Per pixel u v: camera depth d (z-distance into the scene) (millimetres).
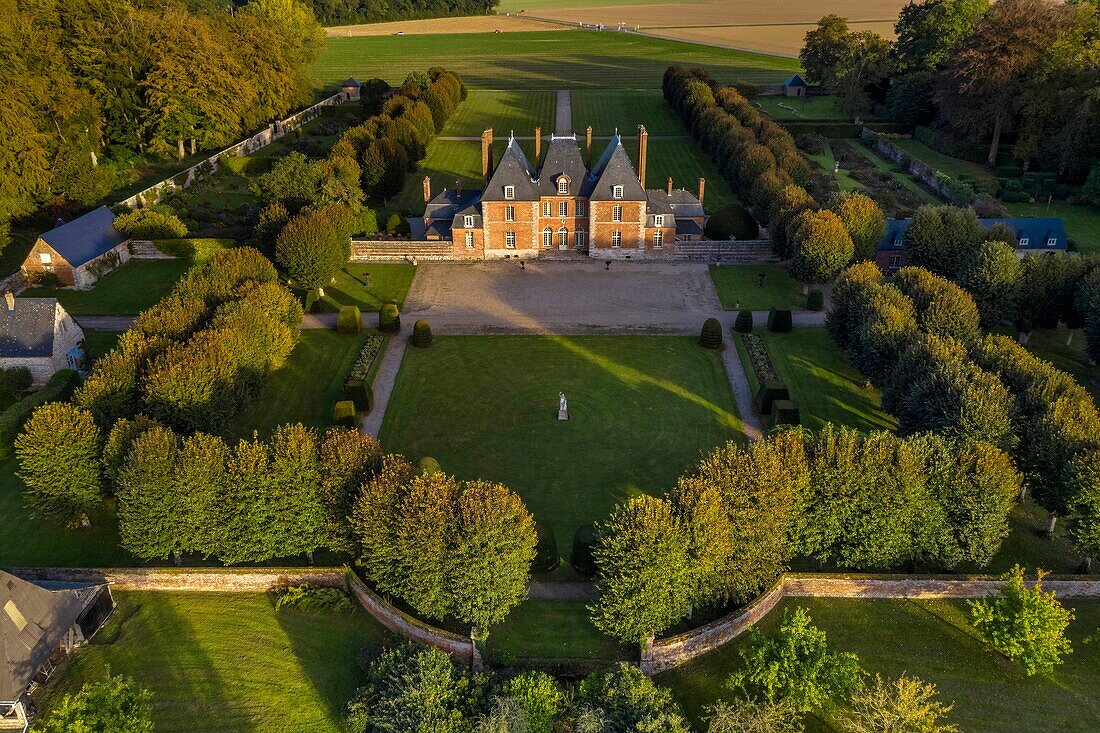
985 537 46188
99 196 106938
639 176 100562
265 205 97625
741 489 44625
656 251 98438
